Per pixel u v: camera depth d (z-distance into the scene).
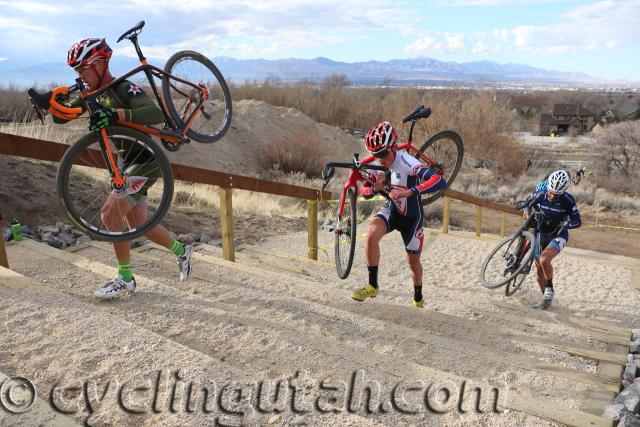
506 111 29.64
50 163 8.50
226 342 3.29
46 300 3.28
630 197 27.03
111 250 5.91
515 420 2.68
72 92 3.50
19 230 5.37
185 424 2.24
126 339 2.87
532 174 29.42
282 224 11.51
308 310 4.16
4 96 17.98
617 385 3.37
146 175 3.68
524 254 6.20
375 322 4.02
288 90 39.94
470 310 5.16
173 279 4.85
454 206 18.61
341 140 29.94
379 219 4.41
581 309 6.49
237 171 22.22
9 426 1.99
